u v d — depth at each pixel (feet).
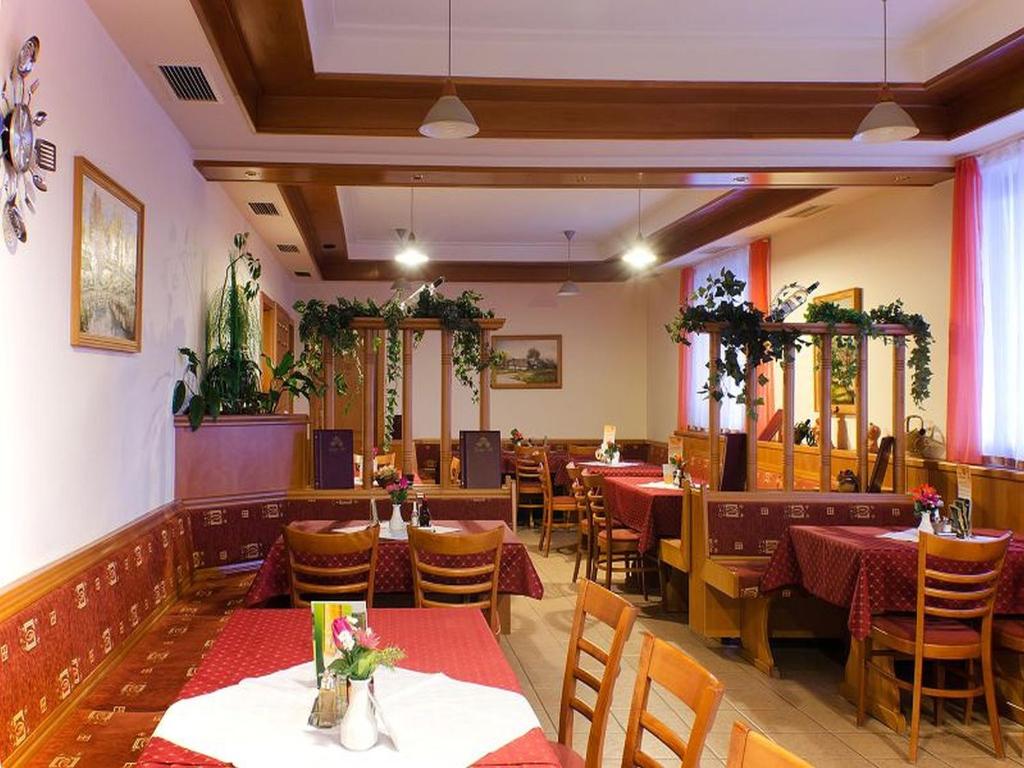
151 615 12.73
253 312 23.54
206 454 16.06
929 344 18.89
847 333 18.58
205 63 12.87
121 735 8.86
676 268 33.73
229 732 5.82
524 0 14.30
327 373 18.54
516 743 5.66
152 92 14.06
